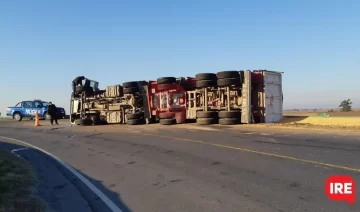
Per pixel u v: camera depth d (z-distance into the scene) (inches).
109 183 304.8
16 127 1032.2
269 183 264.4
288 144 419.8
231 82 720.3
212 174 304.3
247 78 709.3
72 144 577.0
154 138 571.5
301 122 686.5
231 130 617.0
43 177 339.9
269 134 527.2
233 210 214.2
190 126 741.3
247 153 379.9
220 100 760.3
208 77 757.9
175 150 438.0
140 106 928.9
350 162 310.5
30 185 305.7
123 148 491.8
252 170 305.9
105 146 525.7
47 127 979.9
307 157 339.3
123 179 314.3
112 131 749.3
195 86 807.7
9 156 459.2
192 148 441.4
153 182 295.4
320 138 458.0
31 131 863.7
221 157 370.3
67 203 253.9
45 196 272.8
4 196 263.7
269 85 727.1
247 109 705.0
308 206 212.7
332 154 346.9
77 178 330.3
